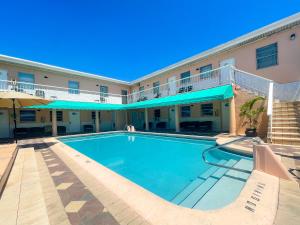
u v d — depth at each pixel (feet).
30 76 59.06
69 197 11.94
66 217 9.61
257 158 14.92
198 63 59.57
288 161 17.60
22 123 58.03
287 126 28.22
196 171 21.91
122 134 64.59
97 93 75.20
